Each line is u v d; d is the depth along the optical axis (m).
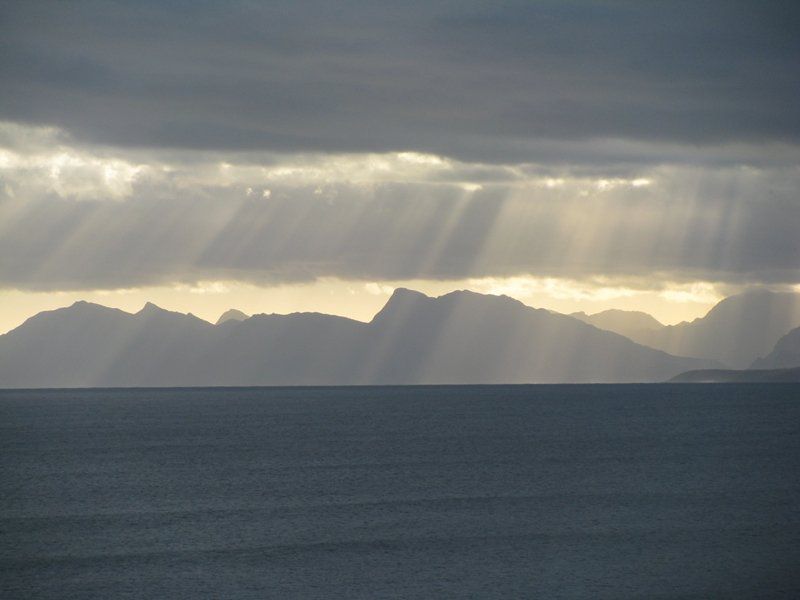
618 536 103.62
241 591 85.50
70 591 86.31
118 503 131.88
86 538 107.69
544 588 84.62
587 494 132.38
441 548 99.56
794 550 96.19
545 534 105.31
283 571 91.75
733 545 98.62
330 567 92.81
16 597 84.69
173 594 84.94
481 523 112.19
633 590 83.44
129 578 90.31
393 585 86.44
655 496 129.62
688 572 88.62
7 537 108.62
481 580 87.44
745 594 81.81
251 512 122.62
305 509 124.12
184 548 101.81
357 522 114.38
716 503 123.06
